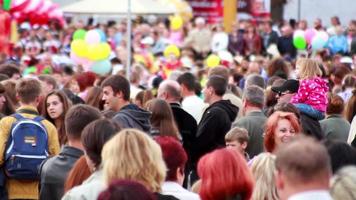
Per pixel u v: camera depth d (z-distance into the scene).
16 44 49.34
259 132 21.25
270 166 13.80
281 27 56.34
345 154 14.45
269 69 29.16
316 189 10.47
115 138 12.88
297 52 50.19
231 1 60.88
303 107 21.05
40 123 19.81
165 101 20.86
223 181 12.50
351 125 20.91
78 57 34.59
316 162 10.45
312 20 70.19
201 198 12.68
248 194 12.61
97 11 42.16
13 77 27.67
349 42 48.62
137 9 42.25
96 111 16.58
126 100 21.27
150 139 12.92
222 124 22.78
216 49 54.19
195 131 22.91
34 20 49.31
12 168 19.50
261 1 64.75
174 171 13.93
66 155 16.58
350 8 69.56
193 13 65.81
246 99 21.53
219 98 23.23
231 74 35.06
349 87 28.42
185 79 25.70
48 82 25.27
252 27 54.34
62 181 16.50
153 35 54.78
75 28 56.19
